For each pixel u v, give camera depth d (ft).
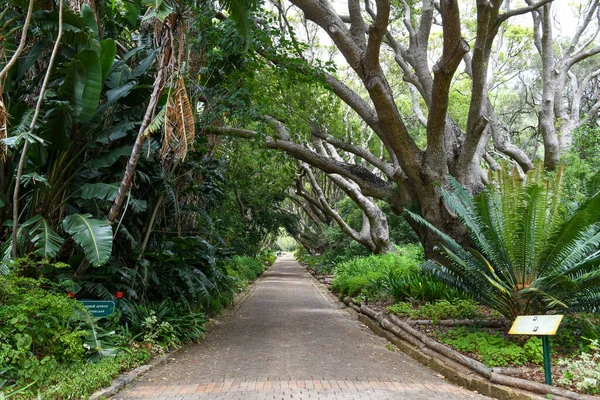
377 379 20.15
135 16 32.14
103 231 21.59
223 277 37.93
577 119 58.39
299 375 20.67
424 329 27.66
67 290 22.59
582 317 24.16
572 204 26.40
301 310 46.50
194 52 35.91
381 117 35.27
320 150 63.52
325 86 38.52
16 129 21.85
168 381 19.69
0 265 19.21
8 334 17.22
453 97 72.13
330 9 38.34
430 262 26.35
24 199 24.98
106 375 18.11
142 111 26.89
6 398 14.97
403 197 38.68
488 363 19.76
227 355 25.17
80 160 26.27
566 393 16.19
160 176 28.84
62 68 22.27
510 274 23.89
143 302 28.99
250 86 36.11
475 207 24.70
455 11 29.66
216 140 45.39
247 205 81.56
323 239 107.86
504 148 54.08
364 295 43.91
